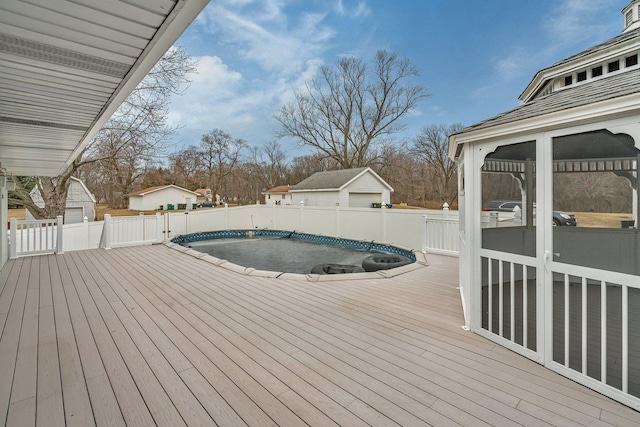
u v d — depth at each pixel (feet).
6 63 7.44
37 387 7.15
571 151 10.25
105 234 26.78
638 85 6.59
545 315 7.95
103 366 8.07
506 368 7.91
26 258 22.58
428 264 19.92
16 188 41.24
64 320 11.18
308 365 8.11
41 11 5.55
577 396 6.75
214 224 43.96
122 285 15.81
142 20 5.89
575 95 8.65
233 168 114.62
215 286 15.65
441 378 7.48
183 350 8.94
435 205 81.97
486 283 13.51
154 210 88.12
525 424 5.92
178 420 6.11
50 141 14.46
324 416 6.19
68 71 7.82
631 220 12.24
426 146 82.33
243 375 7.65
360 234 35.68
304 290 14.90
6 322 10.96
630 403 6.35
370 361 8.29
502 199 13.34
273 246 37.65
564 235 13.57
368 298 13.62
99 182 59.47
